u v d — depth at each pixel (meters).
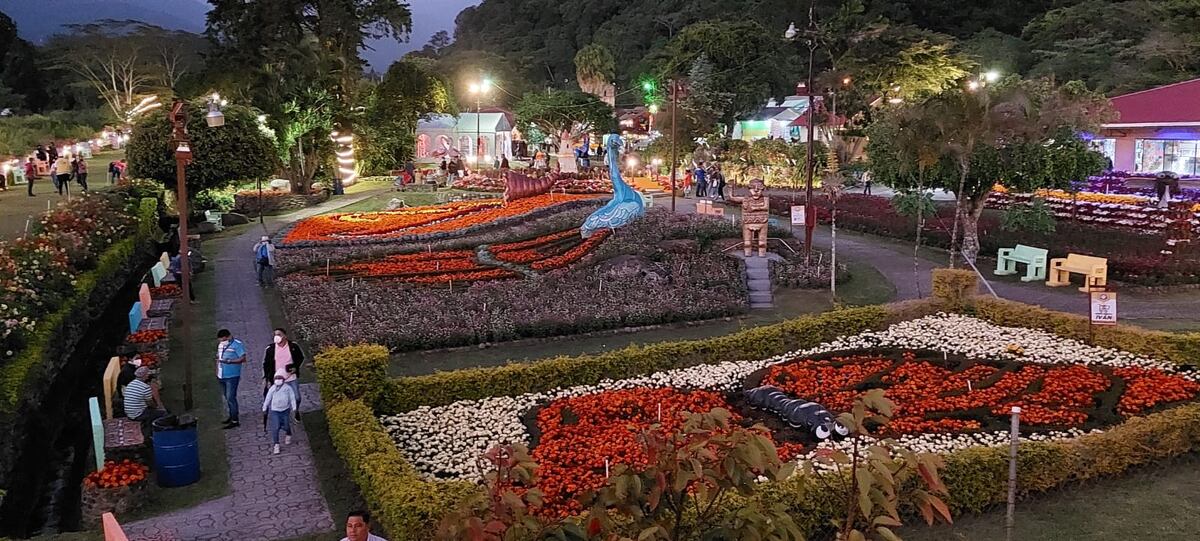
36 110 79.19
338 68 51.09
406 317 19.98
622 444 12.35
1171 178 39.75
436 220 35.12
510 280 24.34
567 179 46.50
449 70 94.00
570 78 108.50
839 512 9.77
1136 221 31.80
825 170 41.97
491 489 5.80
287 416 13.64
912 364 15.98
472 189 47.19
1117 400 14.03
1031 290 23.81
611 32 102.75
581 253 26.55
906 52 48.56
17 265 18.09
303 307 21.23
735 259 25.66
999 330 18.33
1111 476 11.54
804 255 26.94
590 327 20.06
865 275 26.31
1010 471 9.34
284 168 46.41
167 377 17.33
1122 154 46.66
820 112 46.47
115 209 28.30
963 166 21.88
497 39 121.31
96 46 76.31
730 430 6.26
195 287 25.56
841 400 14.09
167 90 72.69
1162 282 23.31
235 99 44.31
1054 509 10.82
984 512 10.73
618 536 5.72
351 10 53.41
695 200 42.78
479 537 5.39
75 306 18.89
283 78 45.47
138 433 12.95
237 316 22.27
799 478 6.65
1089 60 60.31
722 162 51.59
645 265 24.62
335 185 48.53
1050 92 25.25
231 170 35.91
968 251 27.09
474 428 13.63
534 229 30.45
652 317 20.62
